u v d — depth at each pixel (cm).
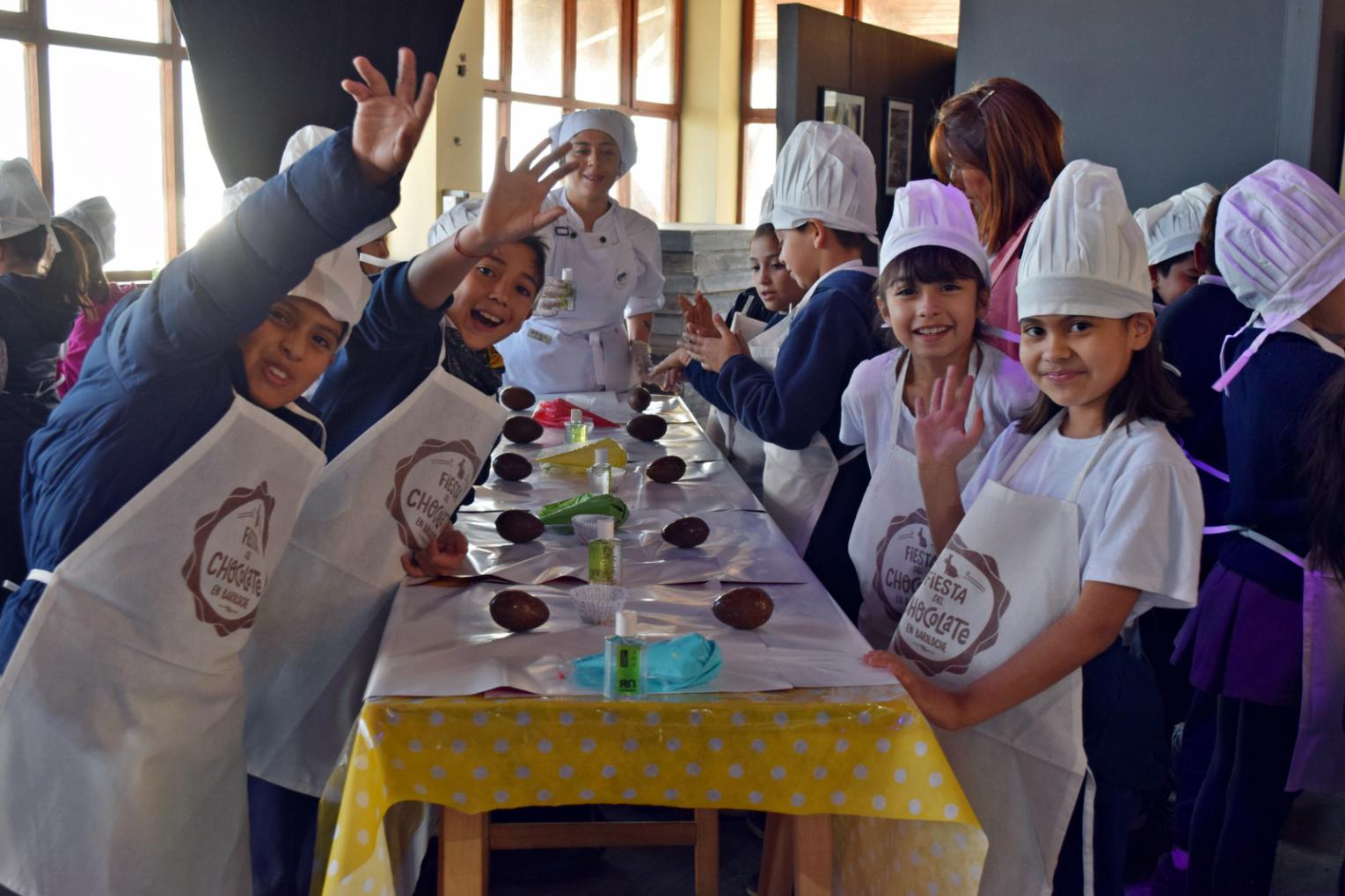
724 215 1006
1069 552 175
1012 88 222
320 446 178
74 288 333
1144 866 268
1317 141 423
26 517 163
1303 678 201
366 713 153
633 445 325
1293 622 202
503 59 867
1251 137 437
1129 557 167
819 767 158
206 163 676
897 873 164
